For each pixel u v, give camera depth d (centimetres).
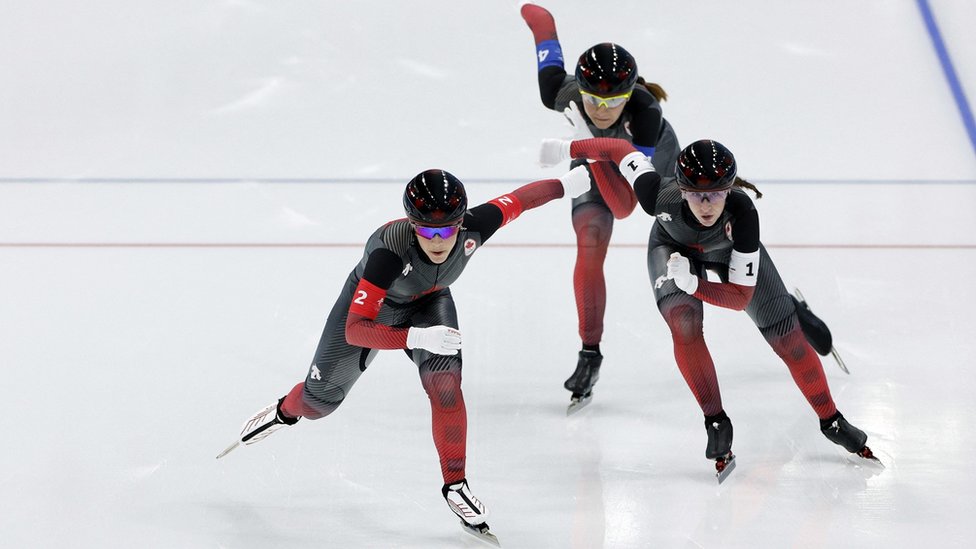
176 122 2188
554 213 1925
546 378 1498
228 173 2017
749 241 1174
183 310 1642
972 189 1900
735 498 1235
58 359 1520
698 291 1181
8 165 2042
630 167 1255
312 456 1331
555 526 1196
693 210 1156
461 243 1127
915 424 1352
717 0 2575
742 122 2125
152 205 1922
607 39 2420
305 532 1196
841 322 1573
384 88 2292
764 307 1265
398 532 1195
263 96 2275
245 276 1730
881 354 1499
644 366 1517
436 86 2297
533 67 2362
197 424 1385
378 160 2044
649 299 1677
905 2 2520
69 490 1261
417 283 1141
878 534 1161
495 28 2509
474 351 1554
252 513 1227
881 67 2292
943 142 2041
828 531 1169
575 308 1658
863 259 1725
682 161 1134
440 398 1150
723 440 1261
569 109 1390
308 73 2355
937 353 1495
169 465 1309
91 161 2058
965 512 1194
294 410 1238
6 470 1294
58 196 1948
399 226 1108
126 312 1634
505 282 1723
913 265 1706
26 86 2298
